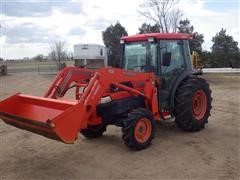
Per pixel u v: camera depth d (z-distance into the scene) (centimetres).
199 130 890
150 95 797
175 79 855
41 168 676
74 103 656
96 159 711
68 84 775
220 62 3158
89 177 625
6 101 723
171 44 857
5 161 720
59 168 673
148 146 764
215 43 3259
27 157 741
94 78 708
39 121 629
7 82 2800
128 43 884
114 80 738
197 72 918
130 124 728
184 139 818
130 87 771
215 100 1370
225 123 972
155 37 823
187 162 671
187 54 892
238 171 620
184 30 2720
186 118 848
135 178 611
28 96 733
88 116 692
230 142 789
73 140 638
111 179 612
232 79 2194
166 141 805
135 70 862
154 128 771
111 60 948
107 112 761
